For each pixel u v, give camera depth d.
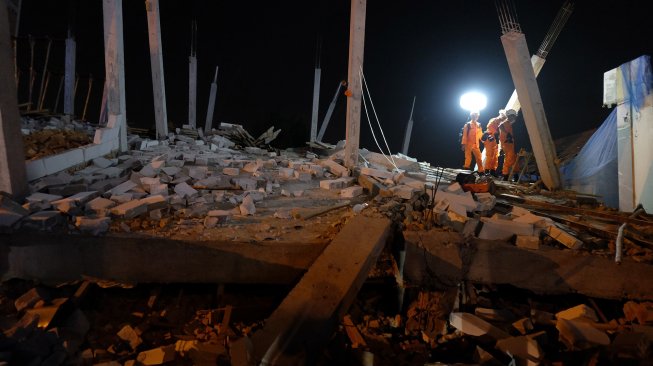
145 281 5.10
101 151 8.52
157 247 5.04
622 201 11.45
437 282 5.54
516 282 5.60
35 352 3.84
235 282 5.22
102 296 5.18
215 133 15.08
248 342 4.16
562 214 7.59
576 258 5.54
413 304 5.52
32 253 4.89
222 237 5.39
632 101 11.23
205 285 5.45
